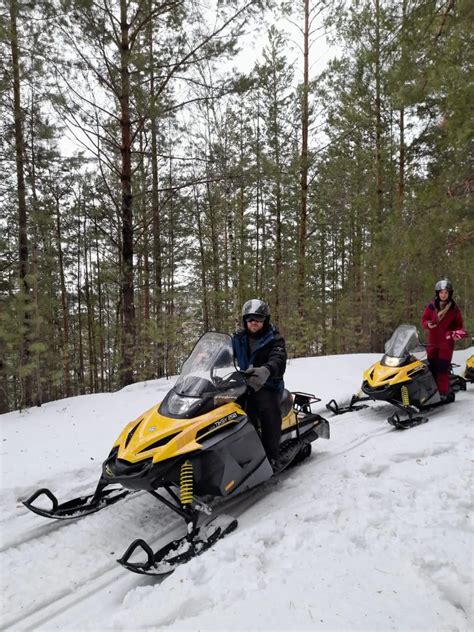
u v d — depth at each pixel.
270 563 2.69
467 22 5.72
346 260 24.89
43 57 9.14
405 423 5.70
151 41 9.98
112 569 2.94
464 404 6.74
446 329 6.58
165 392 8.30
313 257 20.19
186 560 2.84
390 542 2.81
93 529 3.45
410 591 2.33
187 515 3.06
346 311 19.56
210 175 10.44
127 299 10.38
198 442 3.24
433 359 6.65
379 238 9.80
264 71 10.45
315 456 4.80
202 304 14.99
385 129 14.99
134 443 3.21
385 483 3.77
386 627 2.06
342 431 5.70
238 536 2.99
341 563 2.61
